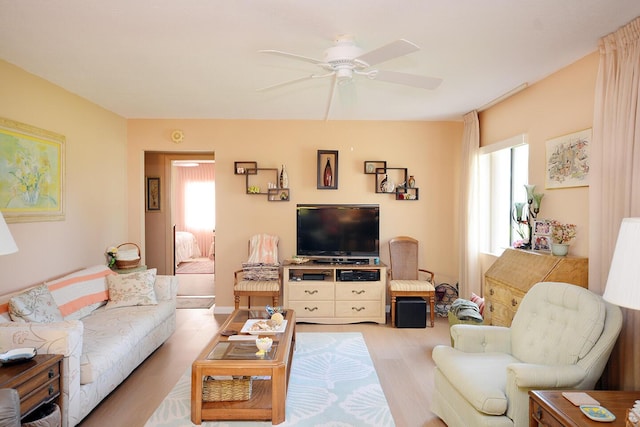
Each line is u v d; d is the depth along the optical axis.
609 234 2.51
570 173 3.07
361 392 2.91
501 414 1.98
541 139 3.47
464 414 2.17
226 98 4.05
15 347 2.24
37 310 2.73
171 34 2.52
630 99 2.36
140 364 3.37
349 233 4.86
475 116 4.56
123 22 2.35
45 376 2.09
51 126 3.54
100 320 3.26
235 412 2.48
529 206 3.53
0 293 2.95
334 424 2.48
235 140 5.06
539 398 1.75
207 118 5.02
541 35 2.54
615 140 2.47
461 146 5.06
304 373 3.23
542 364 2.18
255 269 4.72
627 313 2.32
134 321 3.25
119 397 2.83
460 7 2.16
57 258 3.63
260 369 2.46
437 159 5.13
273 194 5.04
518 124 3.85
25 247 3.22
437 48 2.74
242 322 3.25
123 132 4.92
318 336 4.15
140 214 5.03
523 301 2.65
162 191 6.40
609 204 2.52
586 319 2.13
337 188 5.09
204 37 2.56
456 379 2.22
